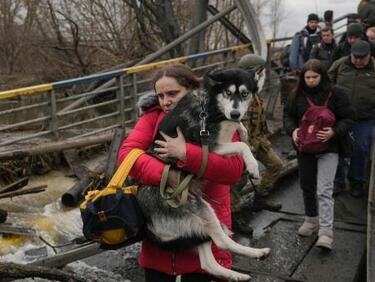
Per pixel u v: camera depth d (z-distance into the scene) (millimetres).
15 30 18562
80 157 7703
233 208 5879
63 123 10195
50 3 16969
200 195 2863
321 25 9938
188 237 2762
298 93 5543
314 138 5285
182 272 2887
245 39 14273
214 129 2805
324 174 5402
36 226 5660
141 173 2771
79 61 15961
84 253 4953
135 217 2721
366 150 6875
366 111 6719
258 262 5285
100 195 2719
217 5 19609
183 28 17578
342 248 5602
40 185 6676
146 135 3016
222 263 2924
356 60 6582
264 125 6250
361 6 9203
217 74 2863
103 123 10281
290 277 4992
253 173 2814
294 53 9812
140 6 15719
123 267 5289
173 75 2973
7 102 11133
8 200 6273
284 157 8547
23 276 3637
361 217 6445
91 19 17328
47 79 16641
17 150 6523
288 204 6883
